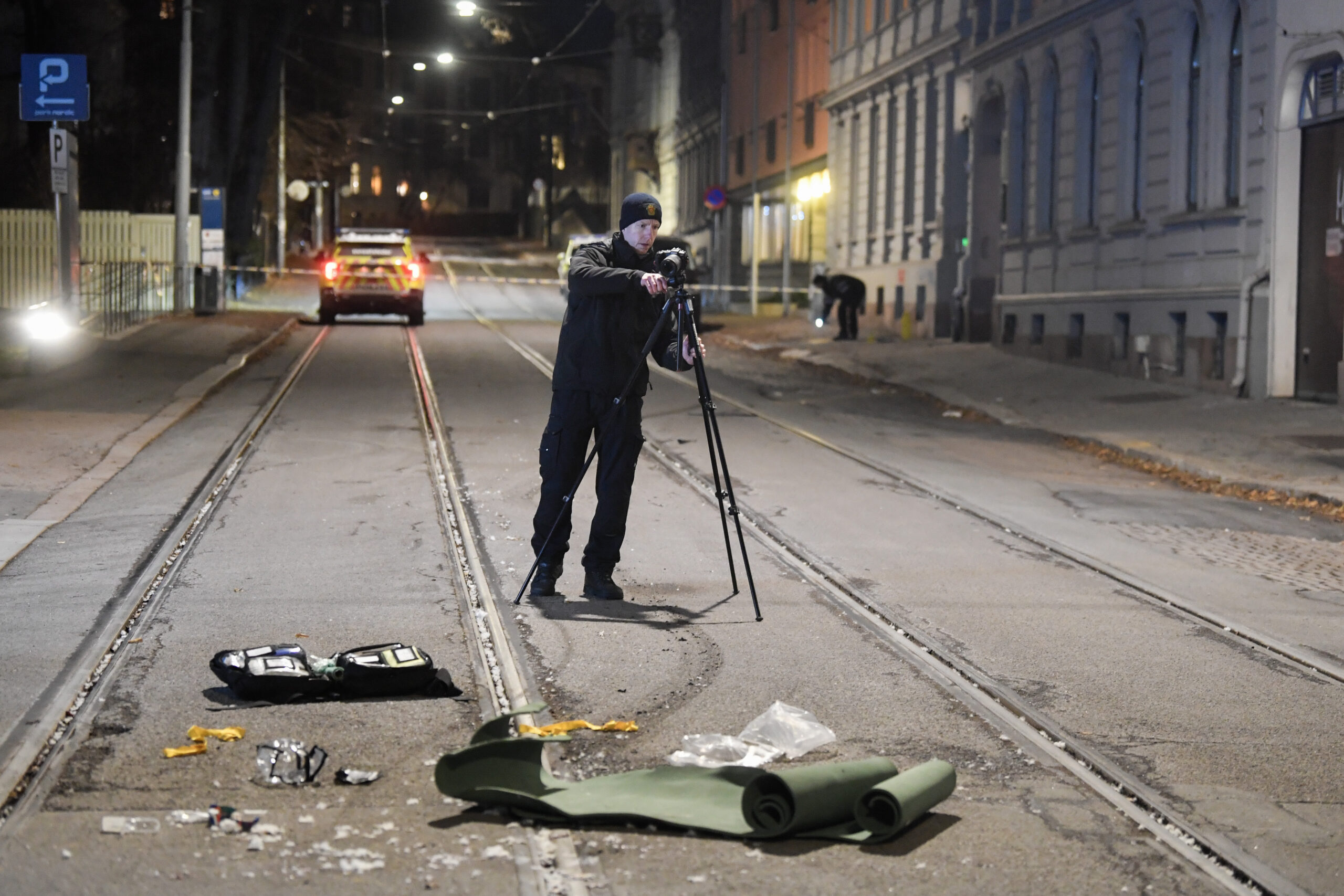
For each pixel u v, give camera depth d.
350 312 34.31
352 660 6.30
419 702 6.24
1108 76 24.78
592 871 4.44
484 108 126.75
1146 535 11.42
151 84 44.03
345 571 9.06
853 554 10.19
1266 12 19.86
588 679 6.71
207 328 30.44
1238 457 15.59
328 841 4.61
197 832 4.67
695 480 13.48
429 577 8.90
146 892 4.19
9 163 40.94
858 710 6.32
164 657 6.93
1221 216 20.91
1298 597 9.16
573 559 9.79
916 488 13.42
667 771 5.20
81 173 42.50
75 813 4.82
